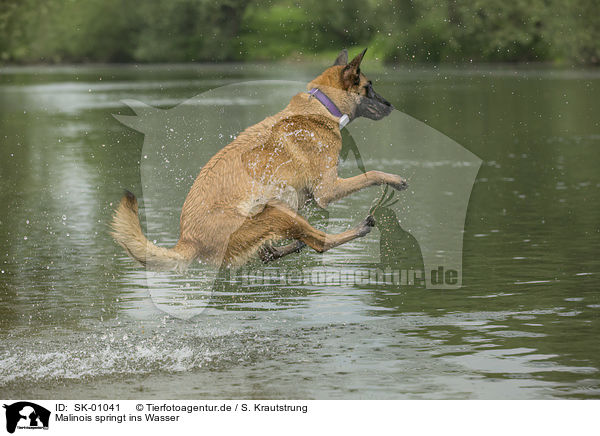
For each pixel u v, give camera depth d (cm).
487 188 1641
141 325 834
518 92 4275
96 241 1227
